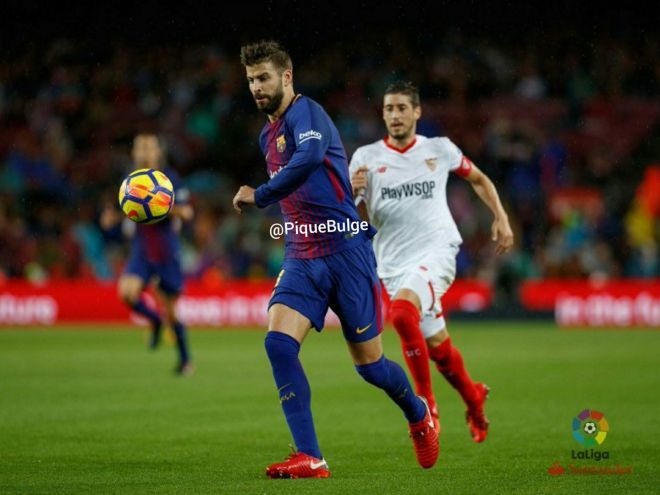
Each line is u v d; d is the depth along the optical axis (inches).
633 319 2832.2
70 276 3070.9
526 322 2915.8
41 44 3878.0
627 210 3312.0
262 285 2881.4
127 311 2891.2
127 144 3641.7
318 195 779.4
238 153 3629.4
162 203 843.4
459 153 1061.8
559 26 3971.5
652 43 3969.0
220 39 3892.7
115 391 1406.3
